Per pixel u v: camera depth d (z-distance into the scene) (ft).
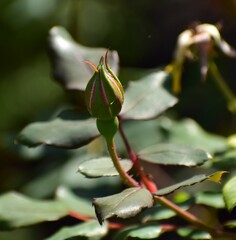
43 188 2.55
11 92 3.75
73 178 2.51
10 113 3.71
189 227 1.88
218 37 2.07
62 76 1.92
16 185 2.76
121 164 1.71
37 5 3.69
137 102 1.87
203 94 3.00
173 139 2.37
